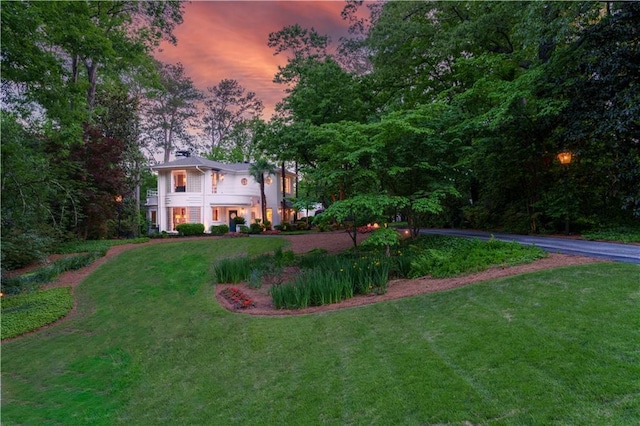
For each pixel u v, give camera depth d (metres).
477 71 14.45
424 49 16.48
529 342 3.52
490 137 12.86
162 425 3.77
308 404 3.39
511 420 2.51
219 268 10.40
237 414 3.58
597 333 3.44
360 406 3.14
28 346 7.18
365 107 14.49
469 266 6.87
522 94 10.83
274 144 15.05
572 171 11.99
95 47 9.84
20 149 9.91
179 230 20.62
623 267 5.30
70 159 15.71
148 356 5.90
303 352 4.61
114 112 22.30
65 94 9.80
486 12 14.06
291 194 33.12
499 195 15.71
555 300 4.41
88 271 12.65
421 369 3.48
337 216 8.30
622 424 2.26
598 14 10.50
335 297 6.62
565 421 2.39
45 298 9.73
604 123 9.60
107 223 19.75
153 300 9.39
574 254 6.89
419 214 11.36
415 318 4.89
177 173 25.00
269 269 10.38
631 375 2.73
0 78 8.75
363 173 8.51
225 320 6.64
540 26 10.12
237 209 27.16
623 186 10.26
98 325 8.05
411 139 9.05
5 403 5.00
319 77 14.08
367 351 4.21
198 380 4.64
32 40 8.55
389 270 7.93
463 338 3.95
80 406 4.67
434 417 2.73
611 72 9.62
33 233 11.21
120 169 18.91
